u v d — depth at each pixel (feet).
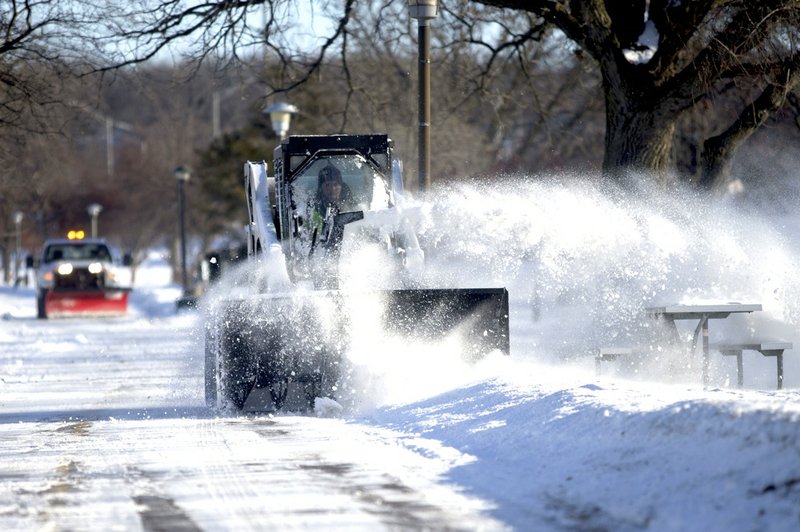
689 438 77.36
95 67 238.48
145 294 529.04
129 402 145.18
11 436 113.39
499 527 66.08
